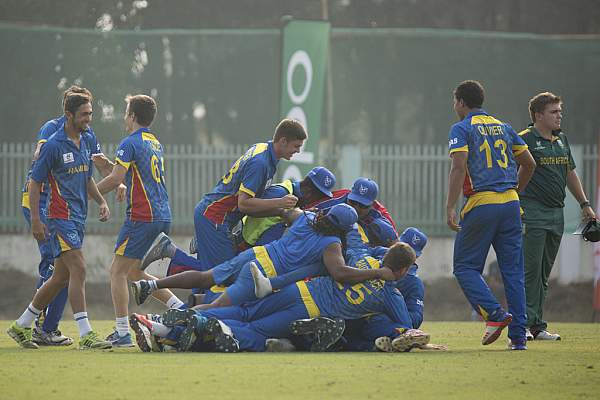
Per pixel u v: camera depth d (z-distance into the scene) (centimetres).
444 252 7438
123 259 3184
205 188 7450
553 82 8875
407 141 9638
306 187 3250
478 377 2236
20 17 9931
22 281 7244
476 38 9006
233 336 2783
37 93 8594
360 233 3173
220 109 9350
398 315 2903
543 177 3572
